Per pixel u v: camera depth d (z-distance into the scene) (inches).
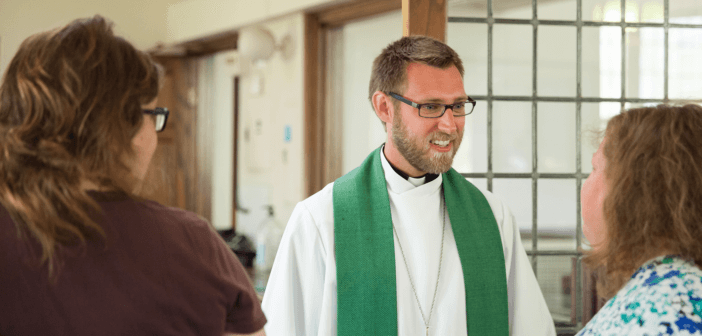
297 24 145.3
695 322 29.8
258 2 151.8
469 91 165.8
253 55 148.2
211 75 190.4
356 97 150.3
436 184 52.2
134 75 30.1
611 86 173.3
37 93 27.1
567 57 174.4
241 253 157.4
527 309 52.0
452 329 49.3
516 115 172.7
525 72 172.7
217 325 30.5
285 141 152.2
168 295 29.1
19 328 27.5
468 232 51.8
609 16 167.3
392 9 126.1
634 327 31.1
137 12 184.4
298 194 147.6
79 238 27.7
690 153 31.9
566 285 89.0
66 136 27.6
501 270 51.8
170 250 29.8
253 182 168.6
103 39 29.4
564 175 74.7
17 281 27.6
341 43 147.0
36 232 26.9
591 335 33.7
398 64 49.1
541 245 130.3
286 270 50.6
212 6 168.7
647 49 166.9
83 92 27.7
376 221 51.3
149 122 32.4
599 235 39.4
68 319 27.7
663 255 33.3
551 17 166.7
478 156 166.6
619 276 36.0
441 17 63.3
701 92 162.1
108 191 29.4
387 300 49.4
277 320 49.6
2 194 27.2
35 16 175.9
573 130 174.1
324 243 50.9
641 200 32.8
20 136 26.9
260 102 163.8
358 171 54.3
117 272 28.4
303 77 143.8
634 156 33.2
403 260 50.9
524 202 167.2
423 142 48.1
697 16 157.8
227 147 184.9
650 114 33.8
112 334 28.1
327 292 50.0
